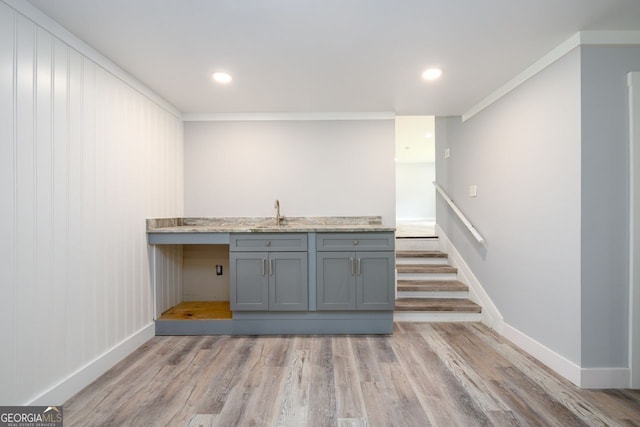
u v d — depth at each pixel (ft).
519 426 4.93
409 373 6.58
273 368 6.80
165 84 8.16
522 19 5.50
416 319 9.86
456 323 9.70
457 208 11.30
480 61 7.04
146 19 5.39
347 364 6.98
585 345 6.07
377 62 7.03
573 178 6.23
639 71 6.02
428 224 23.94
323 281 8.69
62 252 5.64
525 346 7.66
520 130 7.82
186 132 10.57
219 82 8.05
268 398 5.67
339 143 10.62
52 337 5.41
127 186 7.58
